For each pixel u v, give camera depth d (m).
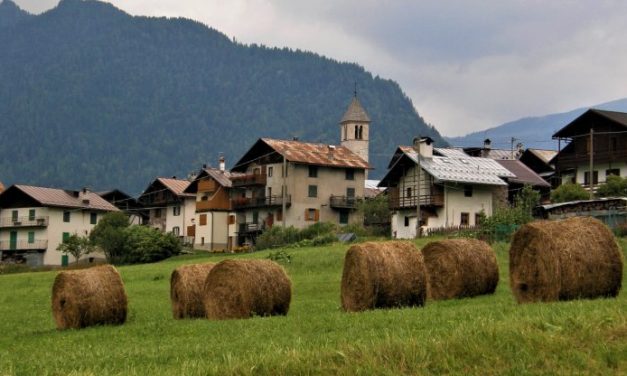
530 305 20.98
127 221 105.19
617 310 16.88
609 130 86.88
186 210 123.94
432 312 21.52
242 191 113.88
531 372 13.07
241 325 23.06
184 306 29.08
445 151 93.88
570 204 63.75
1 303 43.81
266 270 27.08
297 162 104.06
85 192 119.31
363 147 133.25
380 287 25.80
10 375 15.91
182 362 16.19
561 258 22.73
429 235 67.31
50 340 24.03
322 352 14.46
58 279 27.75
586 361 13.36
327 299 34.34
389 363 13.80
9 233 115.31
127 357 17.58
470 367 13.48
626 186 75.62
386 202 98.00
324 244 71.94
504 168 90.38
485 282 29.61
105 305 27.28
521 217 60.69
